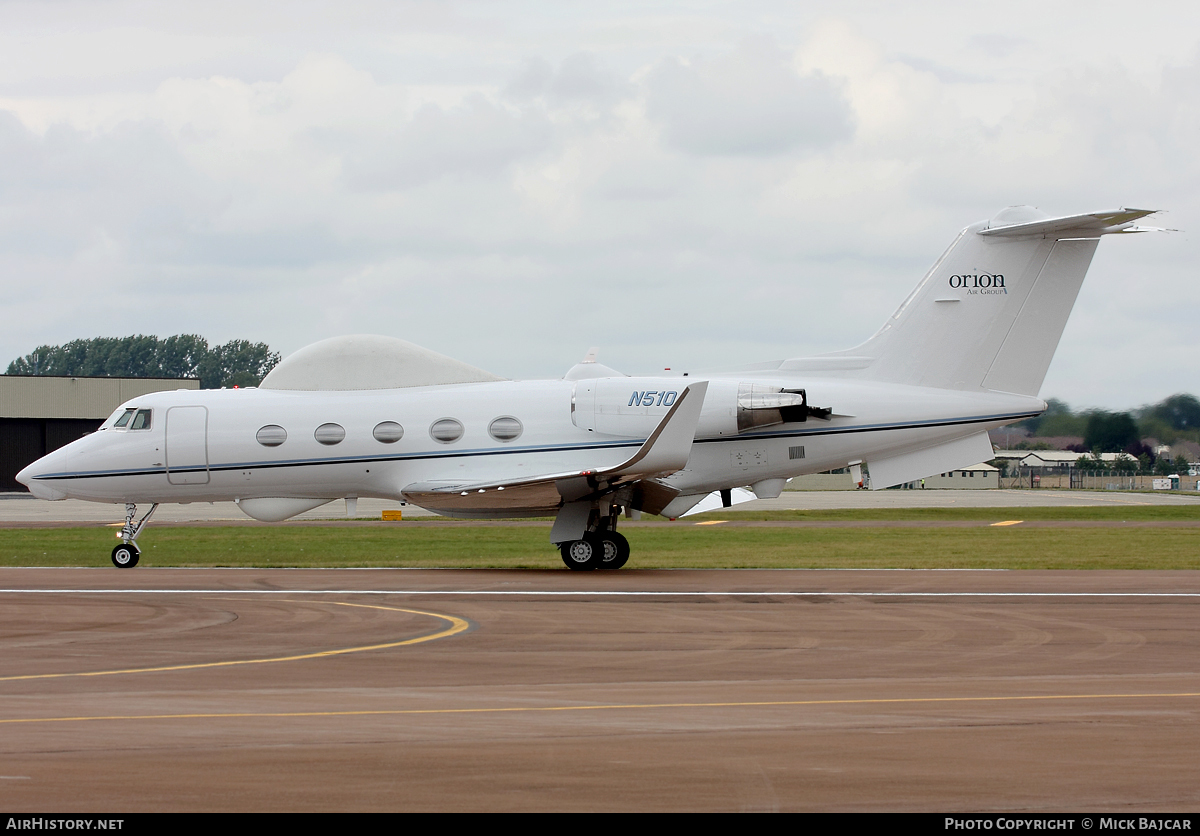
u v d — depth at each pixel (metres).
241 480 83.62
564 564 84.88
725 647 44.81
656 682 37.16
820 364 83.25
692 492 81.81
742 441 81.00
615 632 48.78
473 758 26.88
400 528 133.50
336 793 24.03
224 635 47.81
